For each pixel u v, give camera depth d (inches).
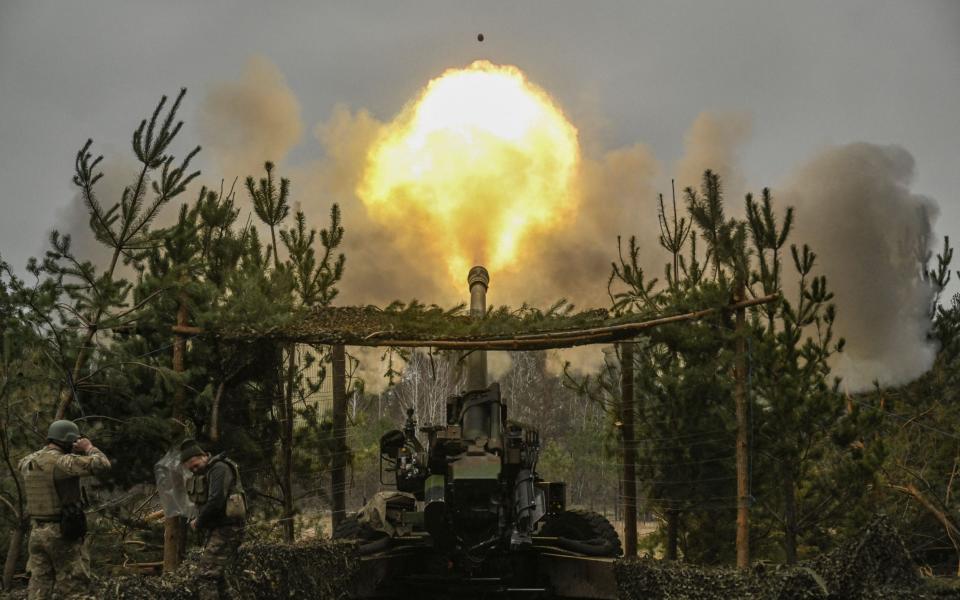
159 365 484.1
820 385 505.4
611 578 406.9
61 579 294.7
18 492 431.8
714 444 532.1
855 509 507.5
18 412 447.8
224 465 320.8
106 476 478.6
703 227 482.6
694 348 495.8
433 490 394.9
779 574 316.5
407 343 472.1
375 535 452.4
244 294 475.8
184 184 475.2
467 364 478.9
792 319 507.8
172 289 474.0
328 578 383.6
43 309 440.1
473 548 397.4
